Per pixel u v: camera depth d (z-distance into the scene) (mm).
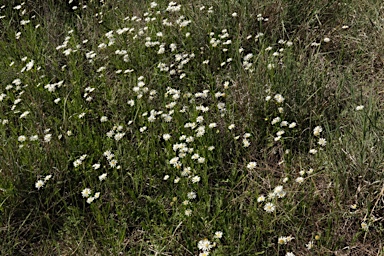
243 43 3740
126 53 3867
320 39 3684
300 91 3020
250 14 3840
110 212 2715
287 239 2258
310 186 2555
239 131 2980
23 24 4469
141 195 2691
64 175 2895
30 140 3078
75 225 2539
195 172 2701
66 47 4176
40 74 3932
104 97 3523
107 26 4406
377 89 3102
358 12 3754
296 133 2906
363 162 2438
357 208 2391
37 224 2699
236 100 3162
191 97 3342
